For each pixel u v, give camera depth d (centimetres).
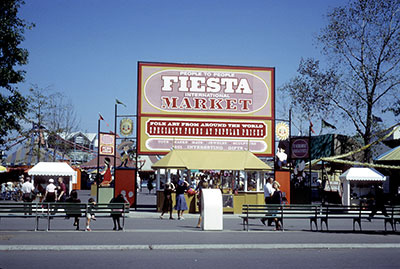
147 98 2984
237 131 3028
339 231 1800
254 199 2761
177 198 2416
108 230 1731
